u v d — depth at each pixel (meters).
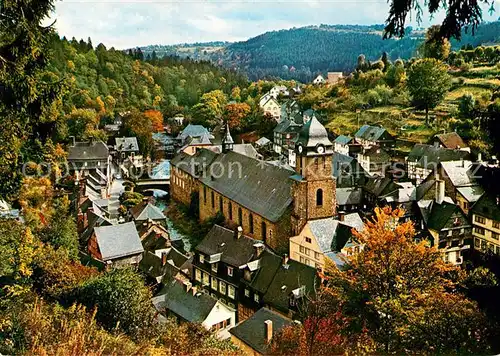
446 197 86.56
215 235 66.69
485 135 20.61
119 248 68.88
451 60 177.50
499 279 27.62
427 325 28.20
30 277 41.53
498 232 71.56
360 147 136.88
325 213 68.25
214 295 64.06
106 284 38.97
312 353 28.70
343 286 32.19
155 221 87.81
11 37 22.61
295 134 155.00
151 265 65.31
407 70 190.75
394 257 29.98
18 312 27.14
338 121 171.50
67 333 24.22
